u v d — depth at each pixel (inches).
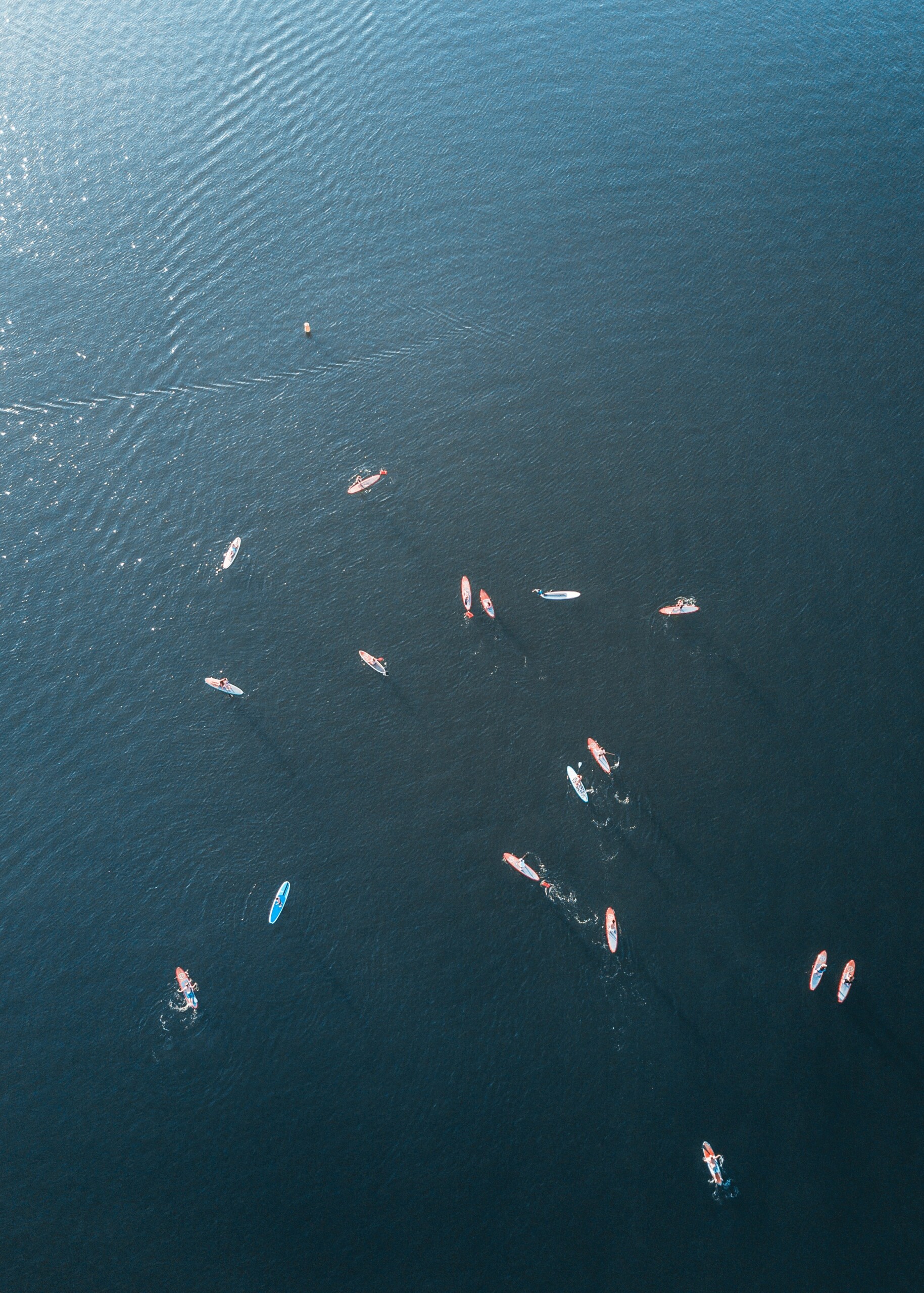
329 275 4320.9
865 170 4712.1
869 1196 2429.9
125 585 3467.0
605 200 4601.4
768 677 3225.9
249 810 3011.8
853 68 5196.9
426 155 4790.8
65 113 4968.0
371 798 3029.0
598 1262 2362.2
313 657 3307.1
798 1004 2674.7
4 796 3036.4
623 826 2962.6
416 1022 2664.9
